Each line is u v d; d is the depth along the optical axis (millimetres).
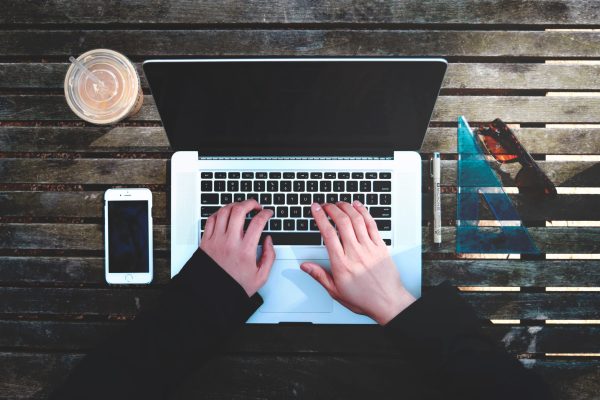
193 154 1029
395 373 1070
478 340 923
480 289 1185
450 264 1096
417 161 1026
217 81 930
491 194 1105
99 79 1019
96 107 1019
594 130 1099
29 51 1107
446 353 893
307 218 1030
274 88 943
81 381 874
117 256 1071
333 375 1077
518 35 1092
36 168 1113
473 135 1104
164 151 1113
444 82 1103
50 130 1113
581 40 1088
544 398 859
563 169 1105
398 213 1029
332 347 1079
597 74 1089
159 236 1102
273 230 1030
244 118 991
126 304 1103
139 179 1111
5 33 1105
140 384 884
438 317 925
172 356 918
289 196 1030
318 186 1030
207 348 943
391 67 914
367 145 1017
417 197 1028
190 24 1108
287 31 1092
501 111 1102
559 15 1085
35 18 1102
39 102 1115
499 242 1100
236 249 986
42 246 1111
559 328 1082
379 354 1076
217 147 1024
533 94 1142
